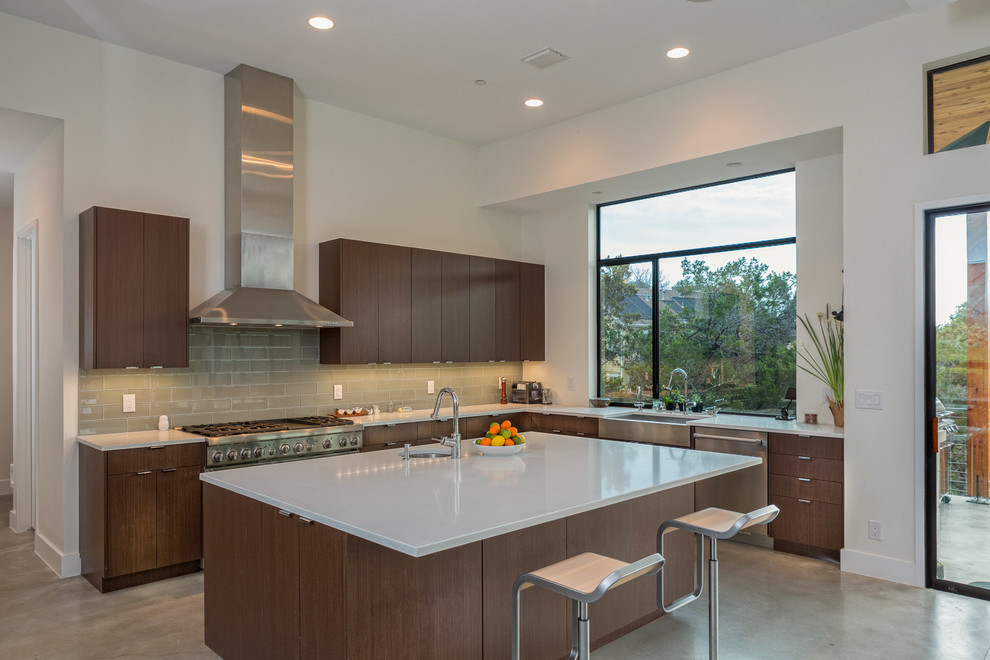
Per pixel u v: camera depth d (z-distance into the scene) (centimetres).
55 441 421
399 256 543
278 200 472
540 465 312
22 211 497
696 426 493
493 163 634
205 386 466
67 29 406
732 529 252
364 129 558
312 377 521
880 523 397
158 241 415
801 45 426
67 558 404
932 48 377
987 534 363
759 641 314
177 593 377
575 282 645
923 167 380
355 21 392
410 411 572
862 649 305
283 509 238
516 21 392
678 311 587
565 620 287
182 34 411
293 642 238
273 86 471
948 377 374
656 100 505
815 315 486
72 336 409
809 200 488
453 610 243
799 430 438
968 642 312
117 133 428
